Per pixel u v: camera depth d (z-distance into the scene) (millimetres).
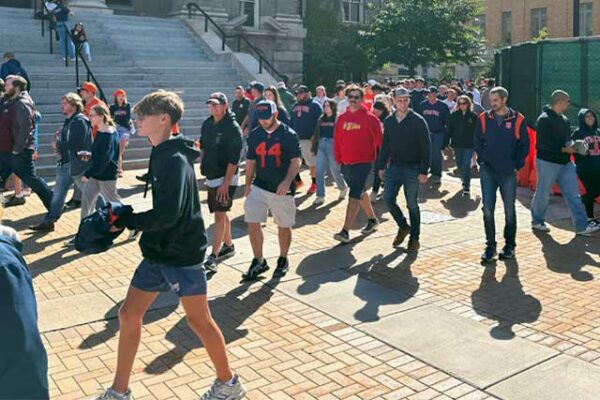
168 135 3578
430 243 8133
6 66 14367
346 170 8211
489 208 7246
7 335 1883
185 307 3723
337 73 31469
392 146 7602
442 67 39531
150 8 25672
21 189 10852
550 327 5316
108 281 6562
